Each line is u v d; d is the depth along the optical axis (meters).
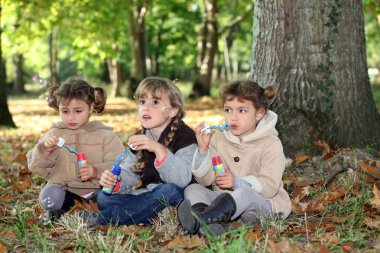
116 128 12.20
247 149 3.84
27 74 52.12
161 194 3.70
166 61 37.16
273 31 5.63
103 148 4.30
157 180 3.92
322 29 5.49
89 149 4.27
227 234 3.33
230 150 3.91
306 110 5.53
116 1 17.45
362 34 5.76
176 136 3.88
